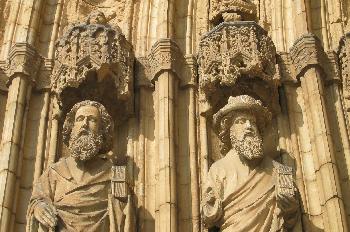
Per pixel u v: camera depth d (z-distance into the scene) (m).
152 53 11.62
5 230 10.02
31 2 12.20
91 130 10.45
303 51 11.49
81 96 11.24
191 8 12.31
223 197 9.89
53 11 12.41
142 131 11.06
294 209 9.72
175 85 11.34
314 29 12.13
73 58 11.05
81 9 12.56
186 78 11.49
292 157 10.82
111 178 10.20
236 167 10.23
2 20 12.36
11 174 10.45
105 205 9.95
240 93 11.24
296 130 11.05
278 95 11.30
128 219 9.82
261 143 10.27
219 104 11.31
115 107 11.27
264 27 12.15
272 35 12.09
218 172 10.18
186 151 10.84
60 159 10.63
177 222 10.06
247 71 10.99
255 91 11.21
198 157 10.84
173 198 10.15
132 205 10.02
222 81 10.98
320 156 10.49
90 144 10.34
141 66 11.61
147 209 10.39
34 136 11.11
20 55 11.52
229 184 10.02
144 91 11.42
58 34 12.16
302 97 11.33
